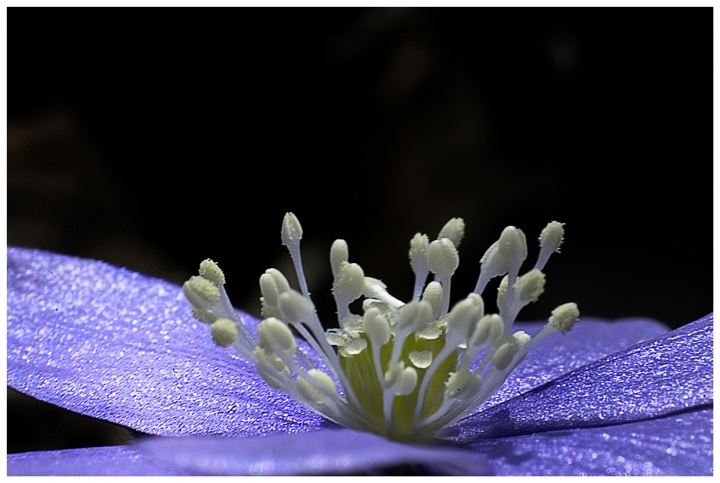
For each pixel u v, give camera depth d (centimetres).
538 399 6
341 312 6
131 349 6
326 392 6
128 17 9
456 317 5
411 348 6
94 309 6
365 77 9
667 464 5
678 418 6
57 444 7
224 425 6
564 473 5
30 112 9
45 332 6
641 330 7
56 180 9
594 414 6
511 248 6
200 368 6
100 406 6
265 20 9
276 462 5
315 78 9
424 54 9
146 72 9
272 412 6
